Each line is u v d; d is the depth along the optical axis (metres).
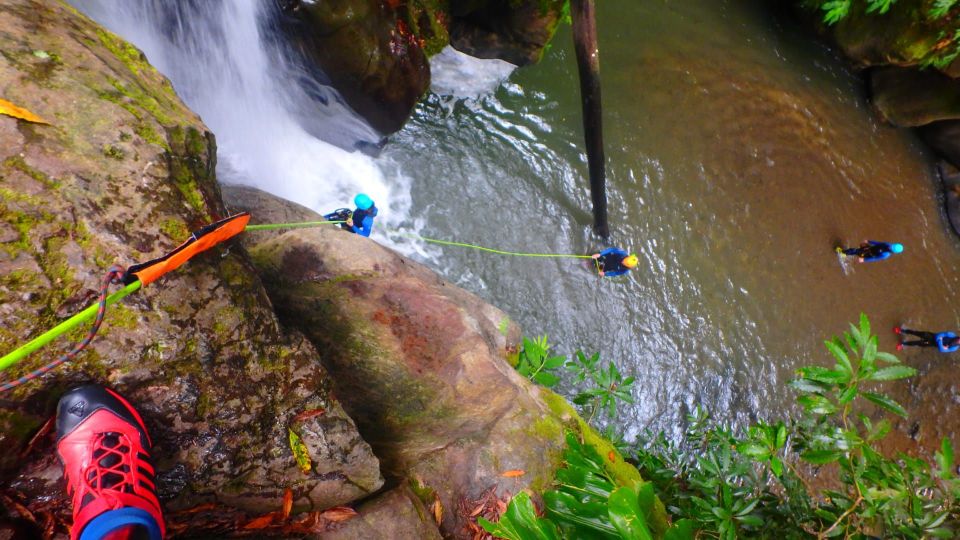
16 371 1.51
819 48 8.97
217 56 4.83
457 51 6.72
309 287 2.83
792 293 7.44
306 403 2.03
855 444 2.47
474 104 6.87
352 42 5.05
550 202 6.76
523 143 6.89
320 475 2.06
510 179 6.70
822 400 2.45
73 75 1.82
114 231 1.67
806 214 7.87
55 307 1.56
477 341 2.90
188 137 1.97
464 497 2.51
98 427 1.57
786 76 8.57
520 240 6.50
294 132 5.81
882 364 7.77
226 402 1.85
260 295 2.01
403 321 2.85
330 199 5.90
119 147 1.76
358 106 5.64
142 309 1.69
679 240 7.13
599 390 3.99
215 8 4.59
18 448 1.59
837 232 7.98
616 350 6.47
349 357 2.69
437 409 2.71
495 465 2.61
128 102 1.87
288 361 2.02
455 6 6.25
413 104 6.11
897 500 2.44
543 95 7.15
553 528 1.55
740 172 7.70
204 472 1.86
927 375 7.99
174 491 1.86
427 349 2.81
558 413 3.07
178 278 1.77
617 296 6.66
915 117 8.62
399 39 5.52
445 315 2.93
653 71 7.79
